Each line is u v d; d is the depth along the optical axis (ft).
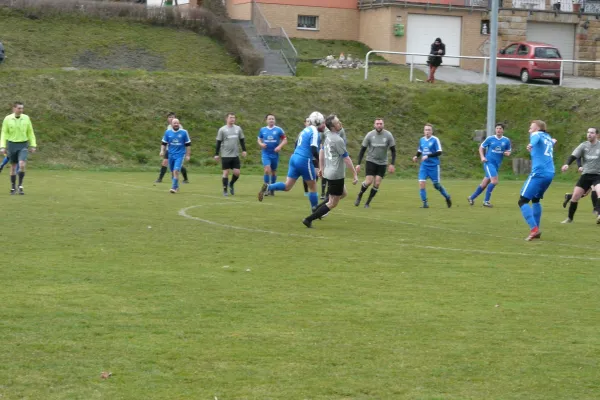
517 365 34.09
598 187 84.74
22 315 40.73
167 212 86.79
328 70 214.07
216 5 244.63
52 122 160.66
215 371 32.86
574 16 249.34
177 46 214.48
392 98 185.16
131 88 174.19
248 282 49.98
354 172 75.46
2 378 31.63
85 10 219.00
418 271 54.85
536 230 71.31
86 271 52.29
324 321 40.73
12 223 74.43
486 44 241.76
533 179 71.87
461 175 164.45
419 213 93.91
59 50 202.08
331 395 30.35
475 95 187.52
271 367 33.45
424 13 237.86
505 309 43.86
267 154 110.42
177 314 41.57
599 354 35.68
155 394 30.22
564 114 180.24
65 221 76.84
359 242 68.08
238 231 73.15
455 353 35.63
